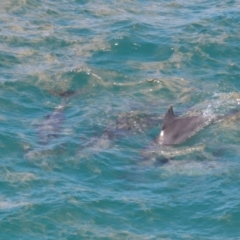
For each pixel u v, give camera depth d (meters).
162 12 96.88
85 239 46.19
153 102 68.75
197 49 80.94
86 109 66.31
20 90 69.56
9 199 50.28
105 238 46.31
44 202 49.88
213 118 63.34
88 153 57.47
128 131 62.03
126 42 83.06
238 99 68.38
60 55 79.75
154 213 49.22
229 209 49.31
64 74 73.81
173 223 48.22
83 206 49.62
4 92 68.69
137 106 67.62
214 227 47.56
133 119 64.31
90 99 68.88
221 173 54.53
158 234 46.88
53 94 69.50
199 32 86.94
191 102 68.50
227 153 57.94
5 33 85.69
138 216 48.88
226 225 47.72
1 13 92.94
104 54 80.19
